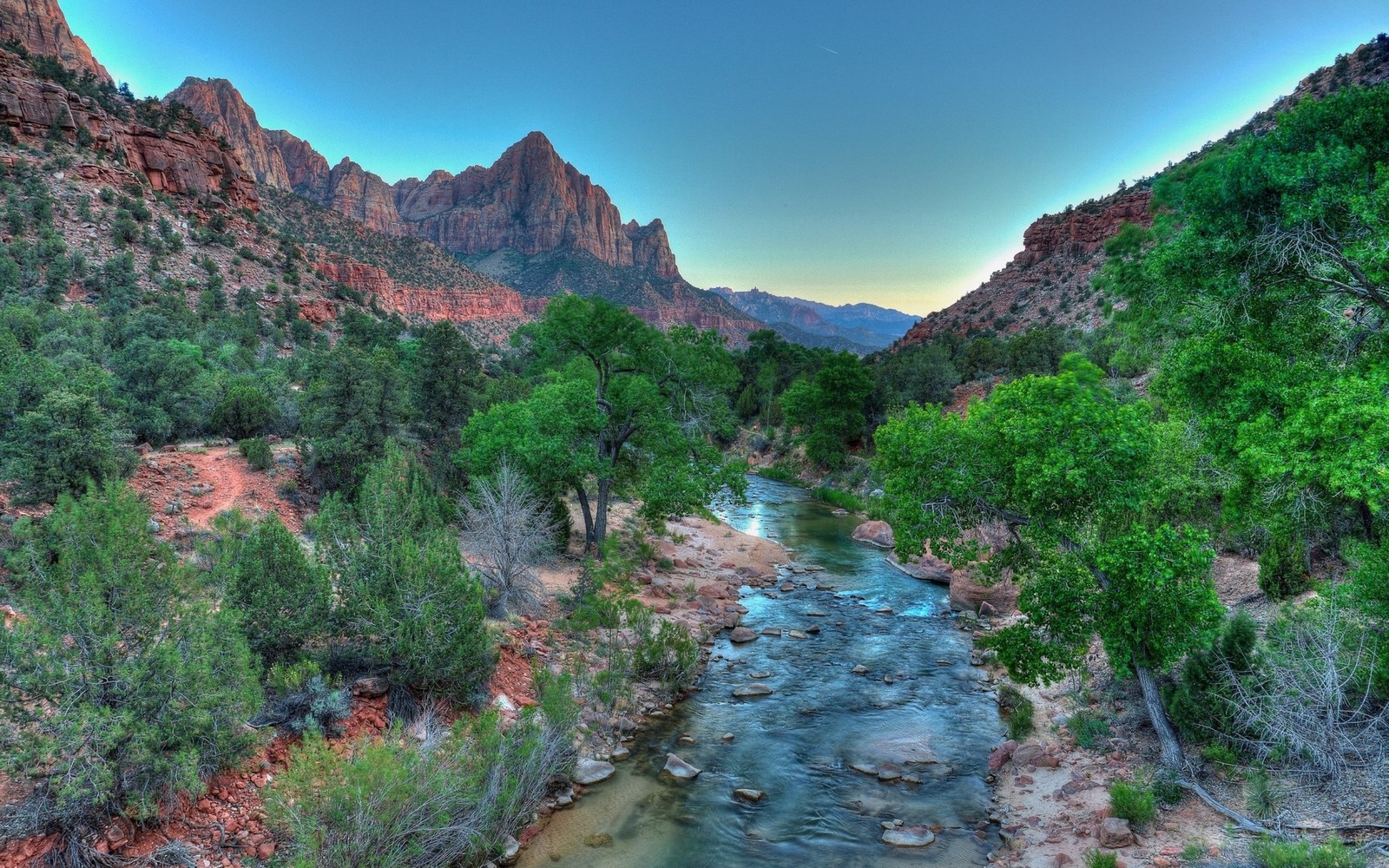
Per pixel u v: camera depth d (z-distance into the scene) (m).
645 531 28.48
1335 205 10.61
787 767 12.75
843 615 22.59
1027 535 11.62
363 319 104.25
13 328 37.44
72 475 14.95
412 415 27.59
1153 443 10.98
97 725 7.14
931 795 11.79
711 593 23.23
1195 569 10.27
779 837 10.48
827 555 31.53
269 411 27.97
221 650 8.70
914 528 12.40
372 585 11.99
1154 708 11.02
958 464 12.28
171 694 7.96
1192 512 18.48
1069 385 11.42
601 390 25.42
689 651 16.72
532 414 22.97
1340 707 9.60
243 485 19.95
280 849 8.09
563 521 23.25
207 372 35.25
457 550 13.23
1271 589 14.49
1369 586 10.13
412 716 11.12
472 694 12.22
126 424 21.66
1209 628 10.33
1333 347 12.70
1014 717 13.93
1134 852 8.91
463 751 9.89
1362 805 8.56
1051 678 11.69
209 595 9.29
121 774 7.58
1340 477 9.16
